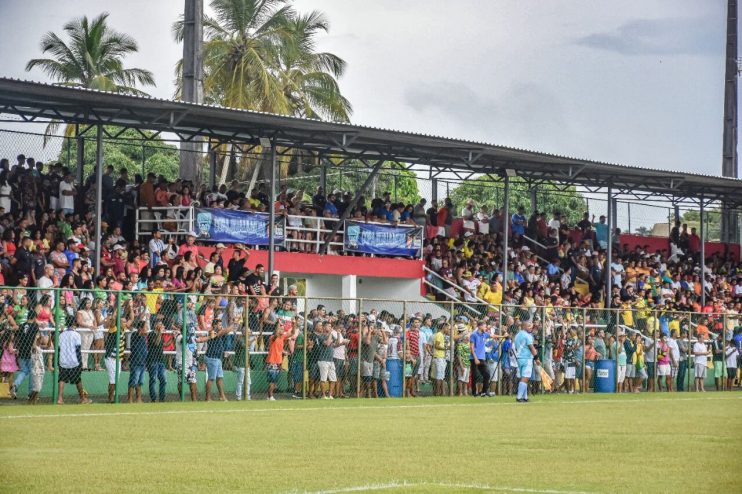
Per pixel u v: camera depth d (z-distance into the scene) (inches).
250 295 1306.6
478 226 2052.2
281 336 1294.3
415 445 784.3
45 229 1375.5
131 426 886.4
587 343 1691.7
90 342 1170.6
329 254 1738.4
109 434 820.6
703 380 1862.7
